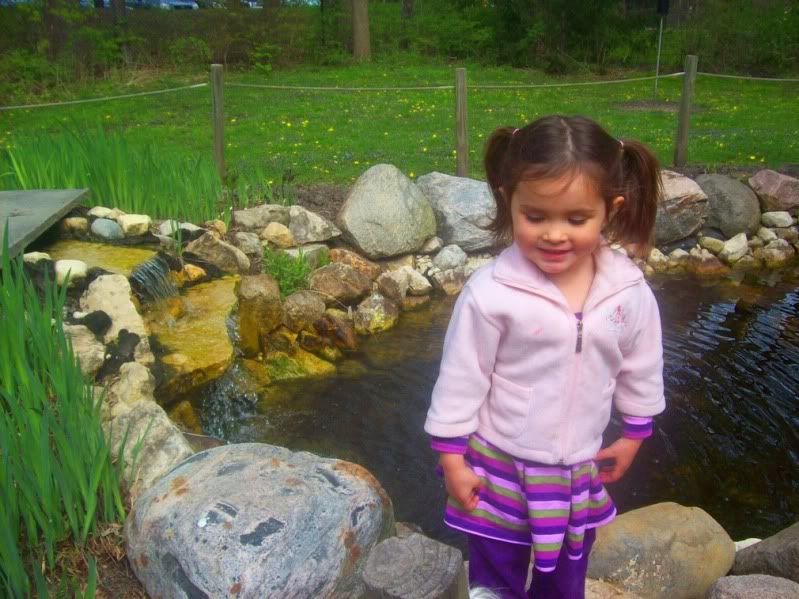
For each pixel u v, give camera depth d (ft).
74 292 16.53
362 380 18.02
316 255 22.67
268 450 10.09
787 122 41.78
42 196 19.58
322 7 65.77
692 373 18.10
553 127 5.70
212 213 23.06
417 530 12.25
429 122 42.19
